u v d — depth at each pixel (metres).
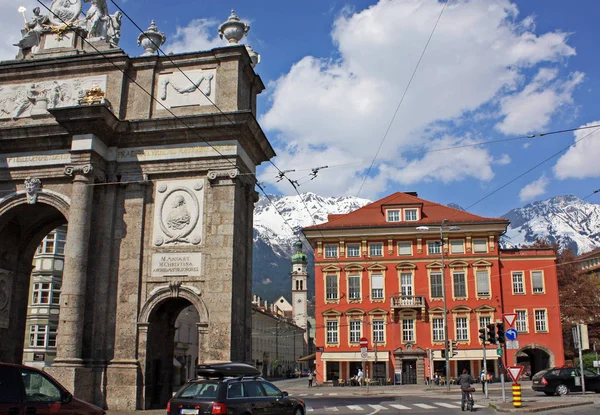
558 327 57.38
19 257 28.02
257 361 97.94
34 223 28.02
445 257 59.00
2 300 26.73
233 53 25.30
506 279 58.81
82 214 23.50
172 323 26.19
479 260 58.50
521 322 57.81
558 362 56.66
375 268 59.72
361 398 35.28
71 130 24.20
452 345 46.38
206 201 24.48
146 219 24.73
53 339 48.06
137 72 26.02
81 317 22.77
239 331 24.09
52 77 26.44
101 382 22.97
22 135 25.11
